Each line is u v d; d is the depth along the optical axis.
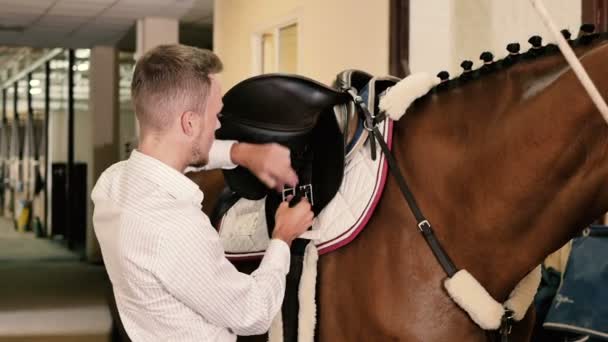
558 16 3.23
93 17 9.13
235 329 1.52
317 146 1.77
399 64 4.10
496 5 3.58
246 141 1.85
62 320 6.12
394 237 1.61
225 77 7.23
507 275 1.54
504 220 1.51
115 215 1.50
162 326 1.48
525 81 1.50
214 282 1.46
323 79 5.05
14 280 8.98
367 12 4.43
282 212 1.73
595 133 1.37
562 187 1.43
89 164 11.13
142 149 1.53
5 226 18.70
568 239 1.49
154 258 1.43
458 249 1.56
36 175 16.81
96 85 10.95
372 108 1.73
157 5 8.38
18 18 9.32
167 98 1.49
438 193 1.59
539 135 1.44
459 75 1.65
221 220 2.07
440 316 1.53
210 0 8.05
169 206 1.46
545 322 2.33
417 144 1.65
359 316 1.64
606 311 2.17
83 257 11.57
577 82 1.38
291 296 1.77
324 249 1.71
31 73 17.14
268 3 6.08
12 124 20.34
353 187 1.70
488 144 1.52
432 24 3.94
